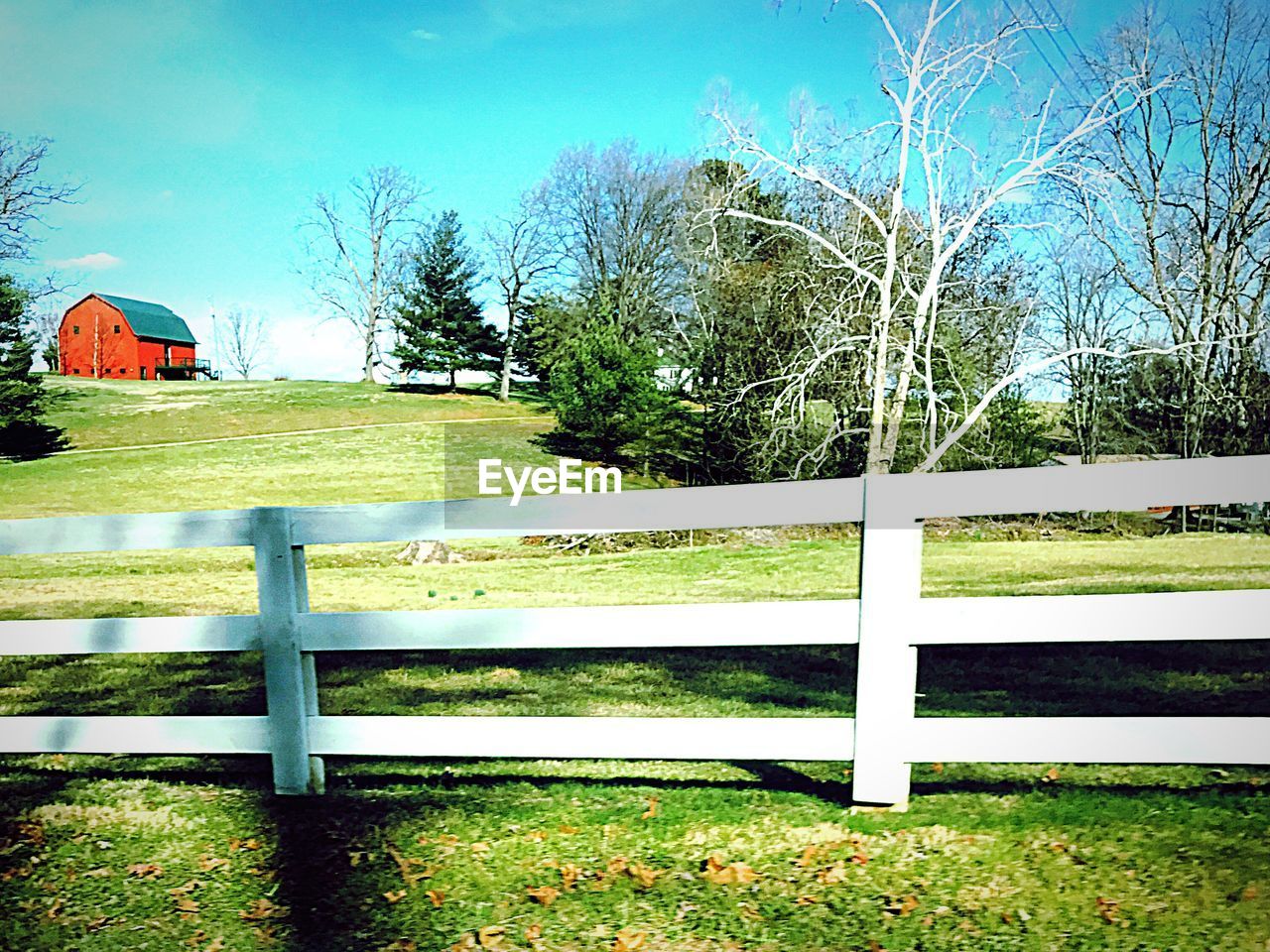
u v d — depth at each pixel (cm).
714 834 317
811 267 2094
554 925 270
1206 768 358
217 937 275
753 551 1446
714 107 1931
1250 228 1958
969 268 2052
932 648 622
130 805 368
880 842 303
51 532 379
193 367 6088
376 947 265
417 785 379
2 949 273
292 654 359
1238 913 254
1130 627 298
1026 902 265
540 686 569
